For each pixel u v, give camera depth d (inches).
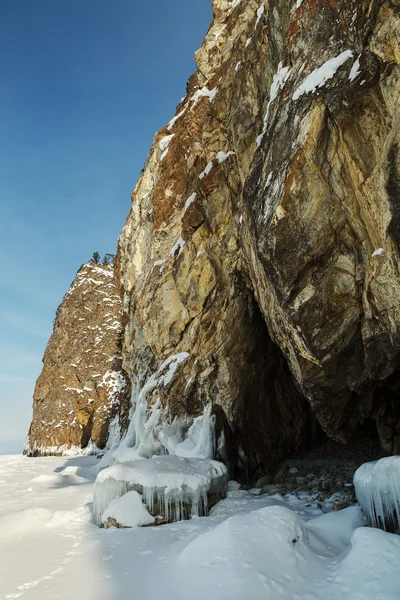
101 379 1241.4
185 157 474.6
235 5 444.5
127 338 681.0
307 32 238.1
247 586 158.1
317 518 240.4
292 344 275.1
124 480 293.3
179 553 209.8
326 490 339.0
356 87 197.3
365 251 223.1
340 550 197.9
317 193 227.1
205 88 434.0
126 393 861.8
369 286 215.2
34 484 535.8
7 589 183.2
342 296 241.3
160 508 284.7
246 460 412.8
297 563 176.6
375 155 201.5
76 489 456.4
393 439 328.2
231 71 381.7
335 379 282.7
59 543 248.2
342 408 317.7
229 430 411.8
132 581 182.1
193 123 434.9
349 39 213.6
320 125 216.7
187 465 326.0
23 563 215.5
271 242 246.1
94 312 1379.2
